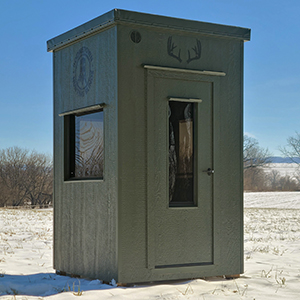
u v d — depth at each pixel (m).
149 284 6.12
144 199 6.09
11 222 16.33
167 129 6.27
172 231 6.24
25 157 49.88
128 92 6.04
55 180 7.24
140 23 6.10
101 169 6.35
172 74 6.32
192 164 6.51
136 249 6.00
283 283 6.18
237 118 6.76
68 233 6.89
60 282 6.42
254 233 13.27
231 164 6.68
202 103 6.53
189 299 5.26
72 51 6.95
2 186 49.16
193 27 6.43
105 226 6.13
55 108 7.32
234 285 6.08
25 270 7.52
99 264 6.24
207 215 6.49
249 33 6.81
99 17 6.25
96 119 6.50
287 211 25.48
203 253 6.44
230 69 6.74
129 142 6.02
